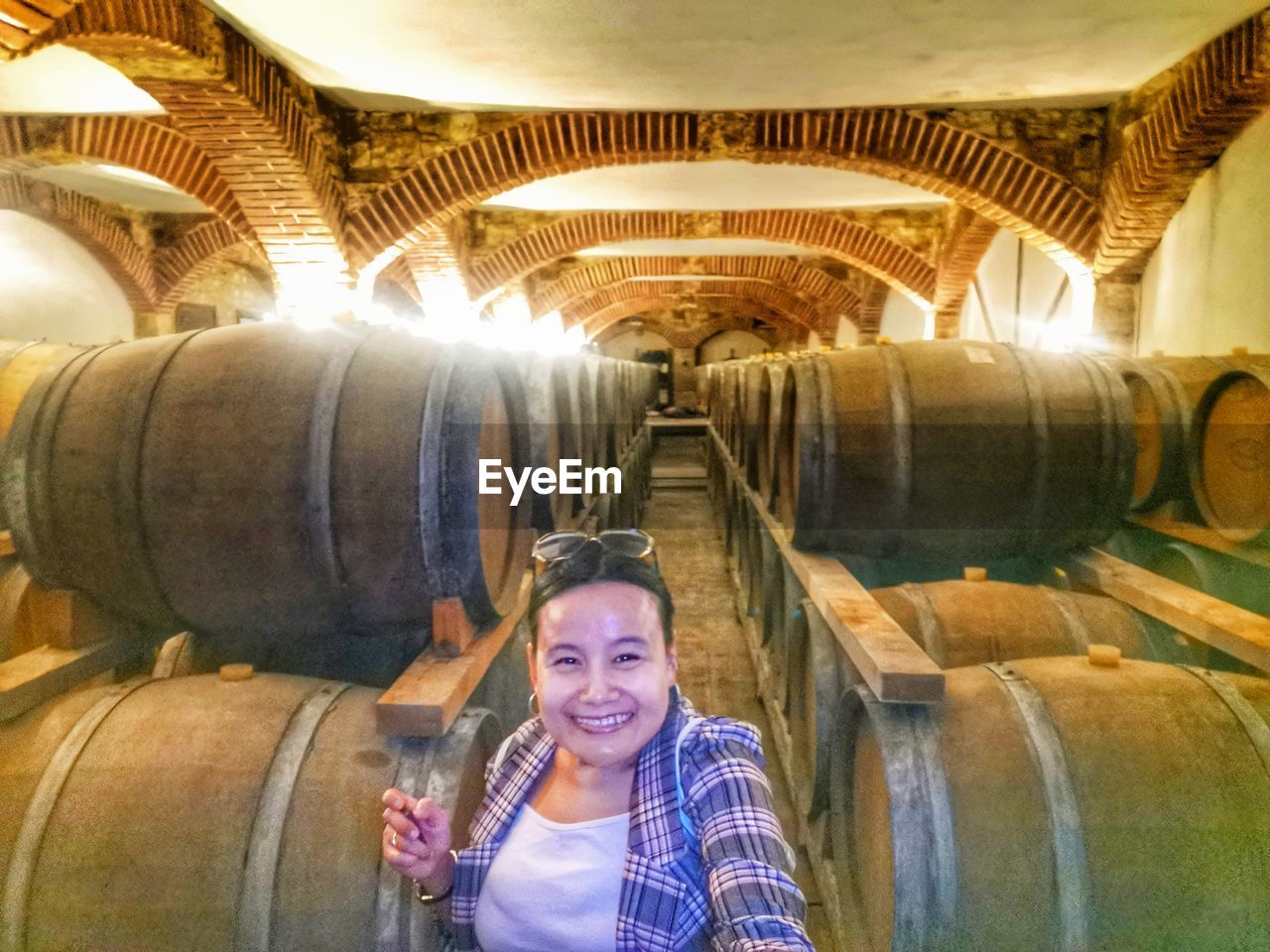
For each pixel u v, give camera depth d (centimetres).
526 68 632
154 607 273
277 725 213
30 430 271
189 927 190
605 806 134
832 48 582
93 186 967
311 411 252
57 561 273
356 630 278
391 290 1319
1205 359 412
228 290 1312
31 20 400
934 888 203
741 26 538
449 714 218
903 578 391
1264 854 196
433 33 555
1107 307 754
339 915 191
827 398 368
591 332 2317
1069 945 196
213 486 251
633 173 935
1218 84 559
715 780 125
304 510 249
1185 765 204
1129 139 689
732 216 1195
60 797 199
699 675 567
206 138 636
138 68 534
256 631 277
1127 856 197
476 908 138
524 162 779
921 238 1170
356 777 204
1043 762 207
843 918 263
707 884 118
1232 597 362
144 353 277
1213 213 628
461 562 258
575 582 132
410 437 248
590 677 127
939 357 369
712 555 898
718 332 2941
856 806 266
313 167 699
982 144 757
